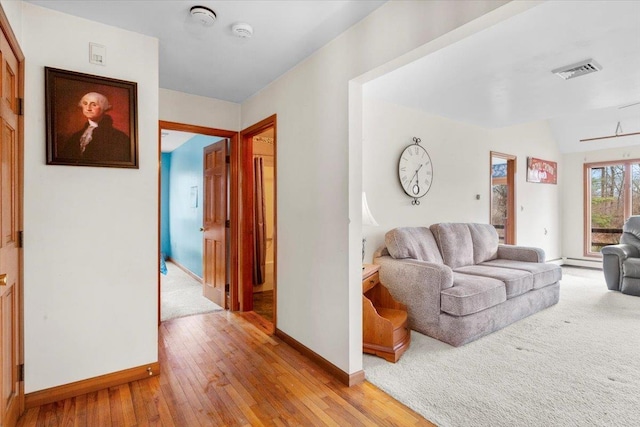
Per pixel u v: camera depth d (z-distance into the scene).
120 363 2.19
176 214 6.89
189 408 1.92
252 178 3.84
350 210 2.21
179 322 3.40
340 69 2.26
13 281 1.77
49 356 1.98
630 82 3.25
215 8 1.98
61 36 2.02
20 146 1.88
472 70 2.96
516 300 3.32
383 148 3.78
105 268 2.15
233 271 3.80
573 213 6.65
